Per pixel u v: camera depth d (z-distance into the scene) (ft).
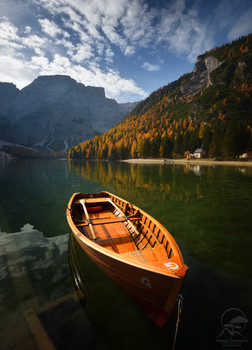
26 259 20.93
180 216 34.45
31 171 140.26
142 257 16.21
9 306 14.06
